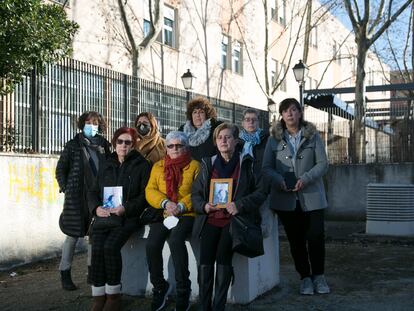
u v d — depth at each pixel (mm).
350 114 18797
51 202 9336
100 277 5527
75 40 15602
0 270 8195
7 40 8117
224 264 5188
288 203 6133
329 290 6297
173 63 20422
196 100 6453
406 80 29781
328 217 15156
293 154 6203
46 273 8008
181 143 5586
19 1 8062
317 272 6289
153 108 12758
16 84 8773
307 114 16344
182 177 5570
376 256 8797
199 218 5324
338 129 15438
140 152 6227
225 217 5223
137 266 6262
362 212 14820
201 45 22312
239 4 25406
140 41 18531
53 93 9688
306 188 6090
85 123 6641
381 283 6754
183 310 5422
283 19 30203
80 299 6238
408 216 11211
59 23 9039
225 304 5348
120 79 11594
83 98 10438
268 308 5652
